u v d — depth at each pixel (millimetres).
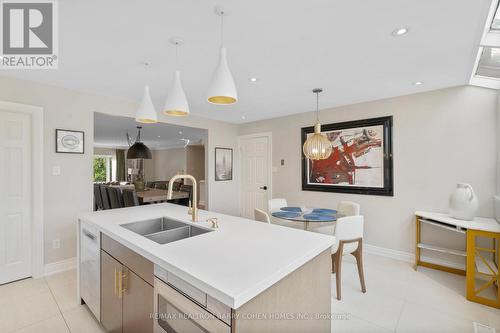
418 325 1916
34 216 2654
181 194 5547
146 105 2059
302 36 1787
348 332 1835
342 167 3746
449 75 2539
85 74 2506
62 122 2879
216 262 1098
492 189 2656
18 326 1865
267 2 1402
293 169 4348
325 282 1422
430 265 2992
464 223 2412
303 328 1221
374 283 2598
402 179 3225
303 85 2857
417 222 2965
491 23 1725
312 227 3184
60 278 2672
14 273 2586
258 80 2693
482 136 2711
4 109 2482
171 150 10820
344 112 3746
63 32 1728
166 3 1410
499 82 2518
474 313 2070
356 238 2377
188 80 2689
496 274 2188
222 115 4465
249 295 860
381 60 2193
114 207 4648
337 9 1472
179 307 1072
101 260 1758
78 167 2994
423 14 1520
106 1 1389
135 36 1786
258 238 1465
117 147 10586
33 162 2664
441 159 2953
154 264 1230
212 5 1432
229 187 5109
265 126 4789
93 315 2008
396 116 3277
